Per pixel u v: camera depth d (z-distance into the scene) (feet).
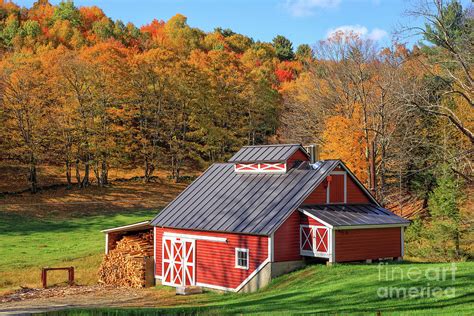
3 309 95.30
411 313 65.98
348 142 169.17
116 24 457.68
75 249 162.81
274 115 276.41
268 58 410.52
